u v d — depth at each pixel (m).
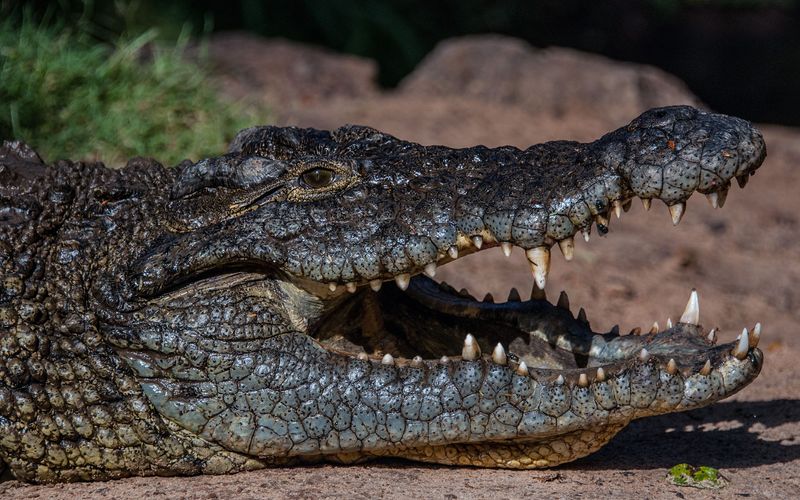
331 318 14.40
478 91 47.00
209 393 13.45
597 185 13.06
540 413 13.07
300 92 42.34
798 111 78.25
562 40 76.12
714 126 13.14
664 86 47.94
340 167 13.84
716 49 82.50
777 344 23.05
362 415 13.28
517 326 14.69
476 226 13.32
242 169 14.13
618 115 45.78
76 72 27.41
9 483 13.92
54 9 37.97
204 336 13.48
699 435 16.48
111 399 13.61
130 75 28.83
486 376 13.15
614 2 79.31
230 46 43.94
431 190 13.58
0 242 13.93
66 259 14.08
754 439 16.20
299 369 13.45
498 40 49.22
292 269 13.55
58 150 25.12
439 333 15.06
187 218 14.20
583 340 14.40
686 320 14.15
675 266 29.38
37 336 13.64
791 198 40.44
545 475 13.70
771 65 82.31
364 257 13.40
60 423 13.59
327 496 12.56
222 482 13.36
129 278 13.80
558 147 13.77
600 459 14.97
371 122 38.22
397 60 62.78
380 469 13.76
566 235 13.14
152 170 15.29
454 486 13.07
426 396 13.19
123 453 13.67
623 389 12.88
